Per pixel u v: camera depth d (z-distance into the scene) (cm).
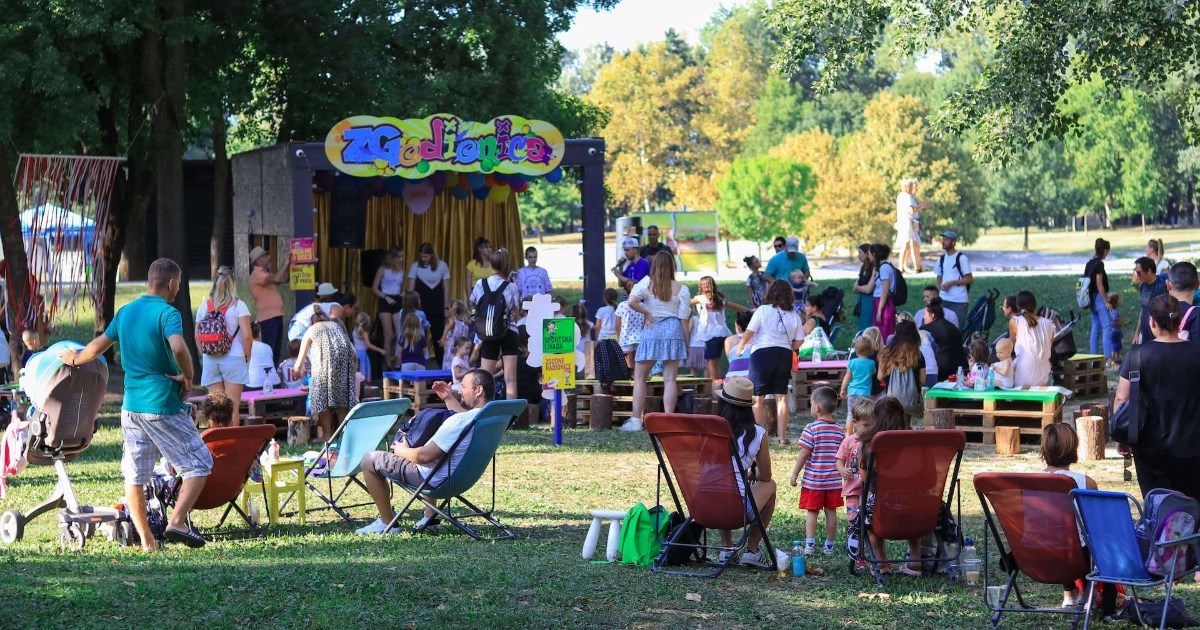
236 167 2070
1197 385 682
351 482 1026
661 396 1484
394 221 2106
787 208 5994
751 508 744
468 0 2455
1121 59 1816
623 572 739
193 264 3947
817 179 6050
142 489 793
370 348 1653
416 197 2005
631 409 1478
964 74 7394
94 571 702
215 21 2052
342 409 1316
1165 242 6562
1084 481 647
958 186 5916
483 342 1415
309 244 1653
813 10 2005
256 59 2206
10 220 1814
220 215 2303
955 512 970
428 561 745
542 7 2536
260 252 1644
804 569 748
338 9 2242
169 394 784
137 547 816
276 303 1647
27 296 1725
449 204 2098
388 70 2345
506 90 2556
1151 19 1755
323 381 1291
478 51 2533
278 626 590
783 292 1295
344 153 1664
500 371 1450
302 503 916
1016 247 6931
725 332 1548
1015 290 3253
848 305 3052
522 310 1628
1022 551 630
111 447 1282
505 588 676
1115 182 7288
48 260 1720
